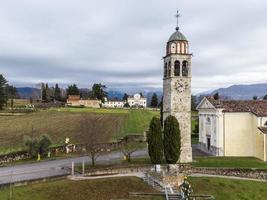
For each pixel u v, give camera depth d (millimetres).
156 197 47219
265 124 74812
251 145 76312
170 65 65750
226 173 60344
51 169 58969
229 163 66438
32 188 45781
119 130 108625
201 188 52219
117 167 57719
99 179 51188
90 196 46062
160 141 61375
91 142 69750
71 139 88438
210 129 80188
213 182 54688
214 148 77688
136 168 58469
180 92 65500
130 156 72000
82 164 60500
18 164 63406
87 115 146500
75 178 52094
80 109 178000
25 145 70688
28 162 65438
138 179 53031
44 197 44031
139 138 95500
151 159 61812
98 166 60000
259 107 78188
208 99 80375
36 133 97062
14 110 159625
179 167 60000
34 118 132750
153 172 55656
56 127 109062
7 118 132875
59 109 173750
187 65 65875
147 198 46812
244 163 67125
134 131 107688
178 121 65312
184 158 65625
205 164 64625
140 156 74062
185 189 46531
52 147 74500
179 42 65562
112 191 47969
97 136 84750
